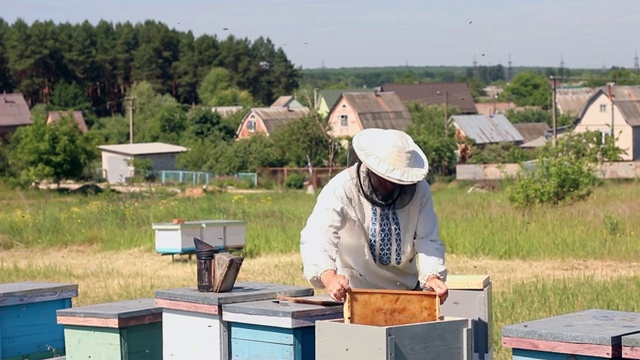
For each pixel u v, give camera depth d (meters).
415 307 5.16
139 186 56.09
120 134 92.69
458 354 5.12
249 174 61.97
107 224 26.73
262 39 155.12
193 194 48.16
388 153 5.36
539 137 82.88
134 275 18.19
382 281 5.80
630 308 12.04
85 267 19.84
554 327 5.04
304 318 5.65
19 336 7.46
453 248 20.53
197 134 83.25
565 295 13.02
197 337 6.22
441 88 129.38
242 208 31.94
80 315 6.75
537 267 18.09
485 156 68.31
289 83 155.00
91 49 130.75
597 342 4.75
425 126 71.06
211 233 20.50
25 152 54.31
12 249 24.38
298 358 5.67
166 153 70.25
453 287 6.92
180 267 19.59
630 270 17.31
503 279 16.20
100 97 133.00
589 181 27.22
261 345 5.85
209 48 142.75
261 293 6.24
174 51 140.25
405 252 5.70
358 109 82.12
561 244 20.00
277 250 22.11
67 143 54.47
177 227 20.09
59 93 120.12
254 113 85.75
